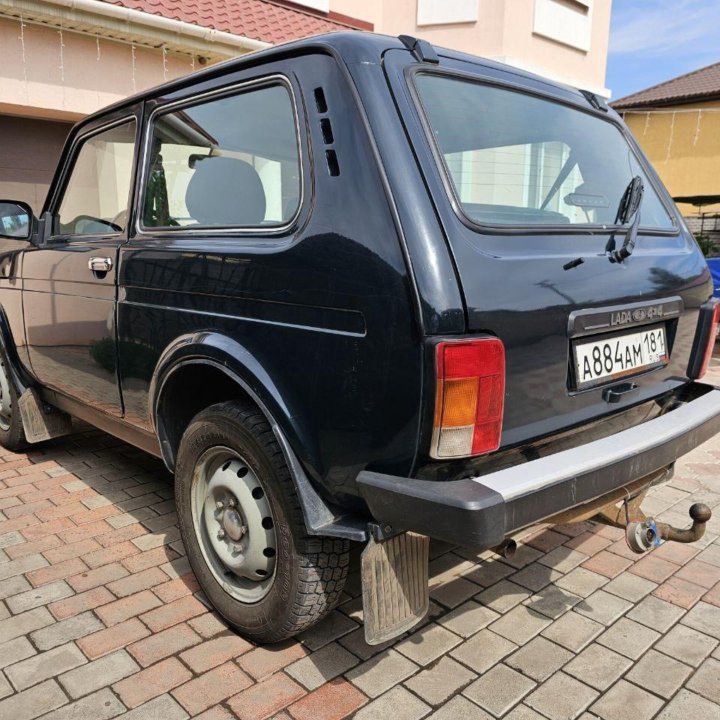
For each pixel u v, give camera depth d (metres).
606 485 1.97
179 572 2.82
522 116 2.37
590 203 2.54
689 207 17.47
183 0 8.30
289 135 2.10
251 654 2.29
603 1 12.40
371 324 1.79
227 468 2.35
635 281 2.28
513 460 1.98
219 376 2.39
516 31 10.84
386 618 1.92
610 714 2.04
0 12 6.41
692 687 2.17
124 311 2.76
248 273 2.12
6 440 4.18
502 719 2.01
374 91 1.89
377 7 11.30
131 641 2.36
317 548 2.08
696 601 2.66
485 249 1.86
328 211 1.91
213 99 2.43
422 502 1.70
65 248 3.27
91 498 3.54
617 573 2.87
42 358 3.60
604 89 12.91
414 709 2.04
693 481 3.95
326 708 2.04
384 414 1.78
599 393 2.18
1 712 2.01
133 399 2.84
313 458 1.99
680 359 2.63
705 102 16.98
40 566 2.85
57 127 7.76
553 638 2.41
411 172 1.81
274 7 9.53
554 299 1.95
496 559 2.96
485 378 1.73
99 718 1.99
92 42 7.20
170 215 2.62
